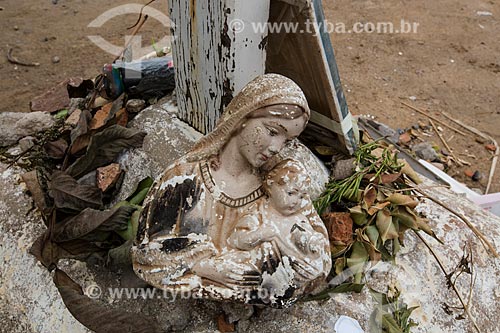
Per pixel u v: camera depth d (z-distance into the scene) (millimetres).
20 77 3992
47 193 1789
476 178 3287
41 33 4480
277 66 1828
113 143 1842
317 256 1287
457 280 1689
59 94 2291
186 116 1953
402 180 1750
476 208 1951
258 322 1464
